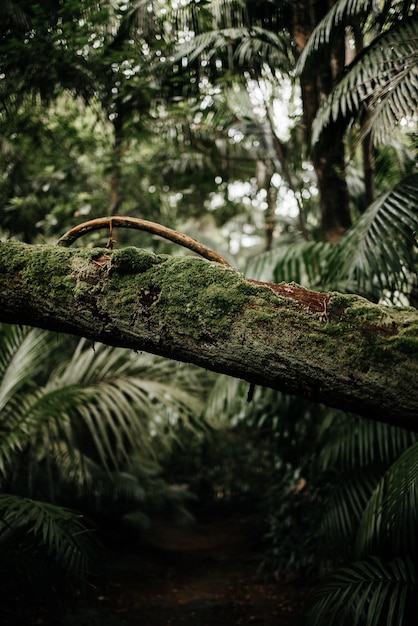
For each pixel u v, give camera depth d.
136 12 3.07
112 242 1.53
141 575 4.47
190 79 3.35
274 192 5.19
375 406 1.08
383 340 1.08
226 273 1.24
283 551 4.41
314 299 1.19
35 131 3.77
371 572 2.29
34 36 2.99
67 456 3.83
